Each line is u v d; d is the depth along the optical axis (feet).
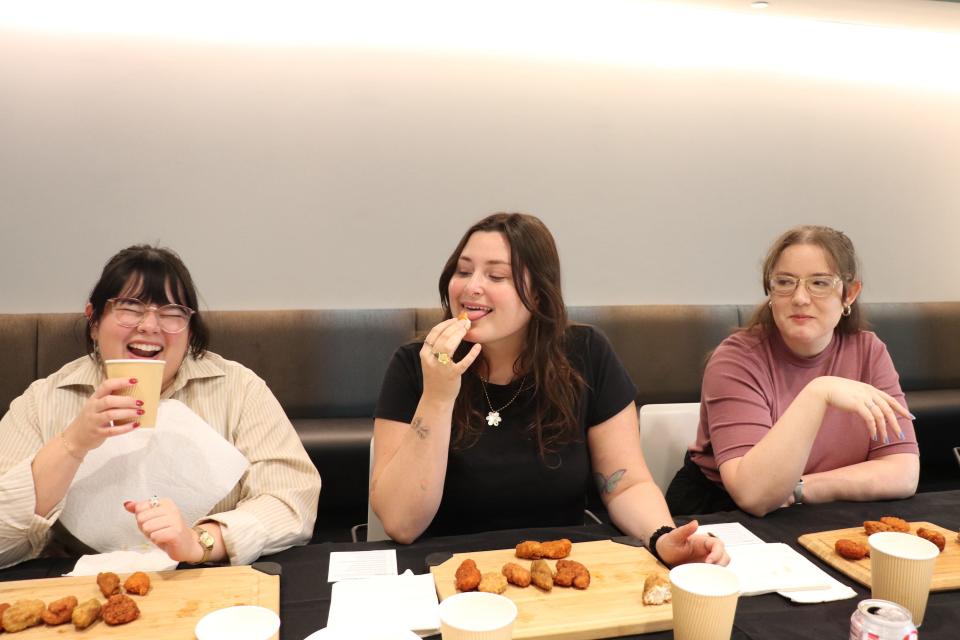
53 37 10.00
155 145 10.44
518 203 11.80
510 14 11.41
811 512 4.77
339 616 3.17
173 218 10.58
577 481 5.00
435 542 4.17
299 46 10.84
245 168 10.78
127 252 4.61
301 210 11.03
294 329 10.54
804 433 4.68
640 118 12.14
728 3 11.12
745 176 12.66
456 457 4.90
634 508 4.58
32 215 10.09
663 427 6.52
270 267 11.00
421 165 11.42
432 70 11.34
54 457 3.86
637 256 12.35
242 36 10.62
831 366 5.87
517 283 4.64
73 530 4.20
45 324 9.68
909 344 12.51
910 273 13.55
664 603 3.27
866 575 3.63
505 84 11.60
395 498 4.34
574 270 12.10
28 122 10.00
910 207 13.42
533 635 3.01
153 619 3.08
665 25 11.89
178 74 10.44
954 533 4.25
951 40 12.98
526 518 4.99
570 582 3.45
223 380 5.01
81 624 2.96
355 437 9.62
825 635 3.12
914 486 5.23
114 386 3.71
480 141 11.59
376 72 11.15
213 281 10.82
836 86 12.88
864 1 11.03
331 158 11.07
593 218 12.11
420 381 5.06
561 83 11.80
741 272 12.83
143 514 3.65
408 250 11.48
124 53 10.24
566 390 4.97
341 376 10.66
